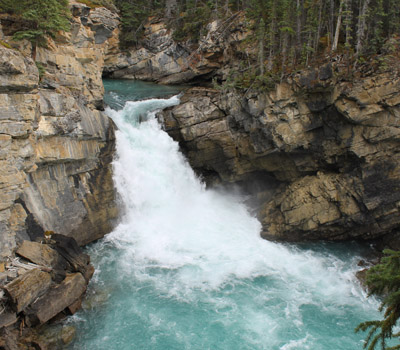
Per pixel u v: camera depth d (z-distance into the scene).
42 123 25.36
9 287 20.11
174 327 22.72
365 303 25.08
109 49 60.59
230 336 22.11
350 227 31.55
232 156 37.62
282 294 25.92
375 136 28.77
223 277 27.55
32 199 25.58
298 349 21.20
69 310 22.91
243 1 48.81
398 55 28.66
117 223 33.12
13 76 20.84
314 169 34.00
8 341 19.31
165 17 60.94
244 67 41.31
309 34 32.34
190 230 34.19
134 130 36.56
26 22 28.39
